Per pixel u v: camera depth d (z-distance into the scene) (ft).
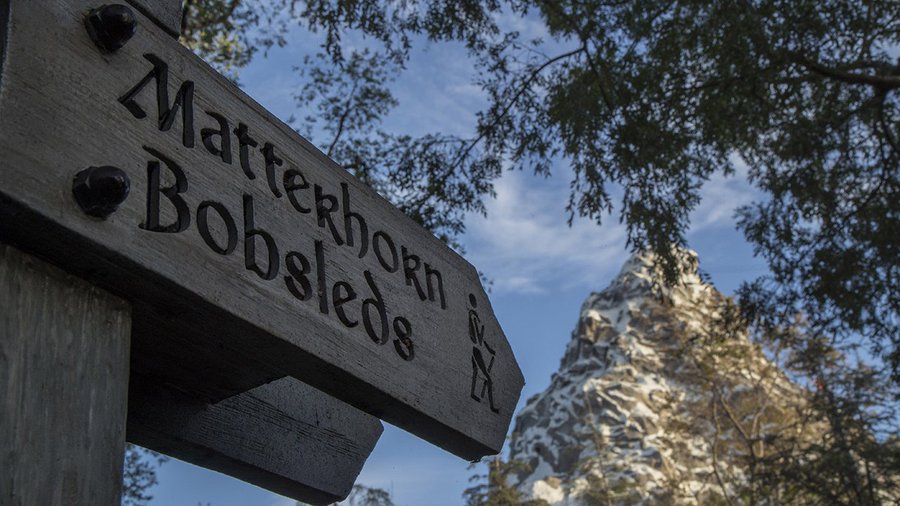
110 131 5.15
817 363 63.77
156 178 5.35
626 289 444.14
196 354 6.24
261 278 5.83
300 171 6.55
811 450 66.85
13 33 4.73
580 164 33.78
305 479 7.95
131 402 6.61
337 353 6.25
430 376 7.14
